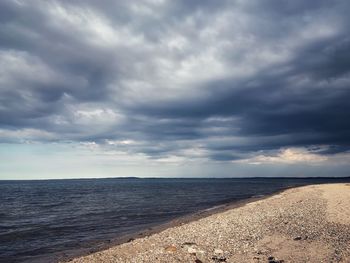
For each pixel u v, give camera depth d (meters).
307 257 11.82
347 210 24.97
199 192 78.06
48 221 30.39
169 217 30.23
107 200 56.16
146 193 77.25
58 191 100.75
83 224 27.58
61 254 16.12
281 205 30.17
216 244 14.62
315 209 26.06
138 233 21.19
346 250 12.54
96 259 12.66
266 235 16.14
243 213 25.19
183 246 14.23
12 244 19.47
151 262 11.95
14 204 51.75
